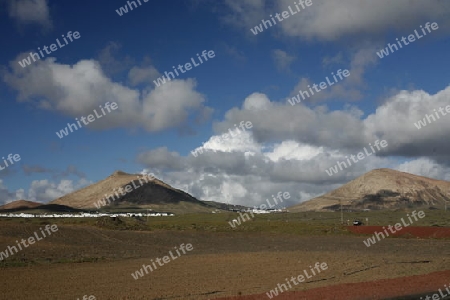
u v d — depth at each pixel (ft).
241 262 188.14
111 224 376.89
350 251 240.73
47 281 140.56
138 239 307.37
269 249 262.47
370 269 164.66
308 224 428.56
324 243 295.07
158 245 282.97
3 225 300.81
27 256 204.23
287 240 319.27
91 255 219.61
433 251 239.71
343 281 139.33
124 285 132.87
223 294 118.42
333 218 622.54
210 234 353.10
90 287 129.80
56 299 113.19
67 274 156.04
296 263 181.88
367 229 374.02
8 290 125.29
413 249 251.39
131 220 437.17
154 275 153.38
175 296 115.96
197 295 117.19
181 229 380.78
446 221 525.75
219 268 169.99
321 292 121.19
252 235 352.28
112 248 255.91
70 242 267.80
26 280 142.51
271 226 400.26
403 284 132.77
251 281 139.54
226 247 275.39
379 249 252.21
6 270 165.78
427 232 342.85
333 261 186.50
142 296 115.75
